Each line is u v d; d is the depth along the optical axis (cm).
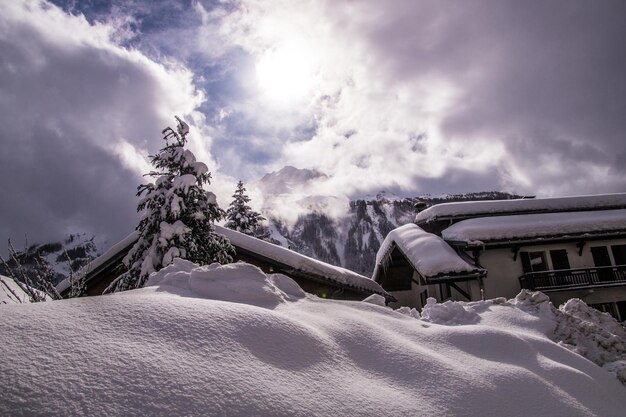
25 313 232
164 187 1412
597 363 466
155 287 402
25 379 173
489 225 1962
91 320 239
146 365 203
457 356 350
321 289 1625
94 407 168
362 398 237
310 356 268
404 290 2492
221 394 197
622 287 1864
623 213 2028
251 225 3077
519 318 582
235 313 285
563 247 1966
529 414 269
